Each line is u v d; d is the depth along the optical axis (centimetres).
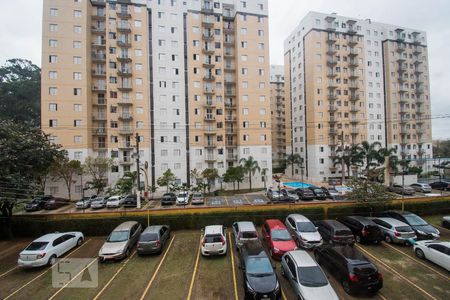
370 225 1531
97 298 1008
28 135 2128
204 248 1356
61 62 3594
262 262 1044
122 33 3891
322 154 5125
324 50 5153
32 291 1073
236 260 1344
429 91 5916
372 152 4394
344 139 5250
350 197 2078
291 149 6069
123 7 3897
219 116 4262
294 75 5866
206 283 1108
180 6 4125
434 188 3597
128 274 1205
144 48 3947
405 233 1495
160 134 4022
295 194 3167
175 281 1130
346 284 1008
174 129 4075
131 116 3878
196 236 1762
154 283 1116
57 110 3578
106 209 2912
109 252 1328
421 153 5741
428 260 1295
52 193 3484
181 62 4116
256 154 4381
